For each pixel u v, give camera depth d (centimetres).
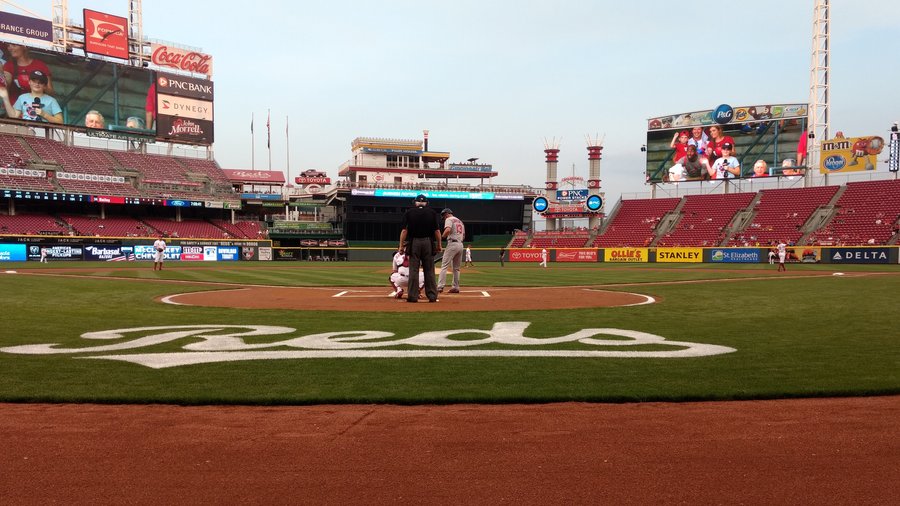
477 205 6750
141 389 469
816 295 1419
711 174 5484
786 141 5147
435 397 445
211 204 5841
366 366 561
